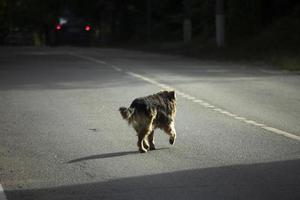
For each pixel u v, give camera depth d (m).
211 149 10.77
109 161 10.06
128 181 8.81
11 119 14.05
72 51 38.12
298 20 35.72
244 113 14.37
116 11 59.75
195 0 44.41
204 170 9.31
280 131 12.20
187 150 10.74
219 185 8.48
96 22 61.56
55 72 23.75
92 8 60.81
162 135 12.05
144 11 57.62
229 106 15.40
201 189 8.31
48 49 40.69
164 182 8.70
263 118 13.69
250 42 34.72
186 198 7.95
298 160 9.83
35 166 9.84
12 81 20.94
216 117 13.91
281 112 14.45
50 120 13.87
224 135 11.95
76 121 13.70
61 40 52.75
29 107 15.64
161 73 23.14
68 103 16.14
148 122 10.62
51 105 15.89
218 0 36.00
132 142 11.52
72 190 8.47
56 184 8.79
